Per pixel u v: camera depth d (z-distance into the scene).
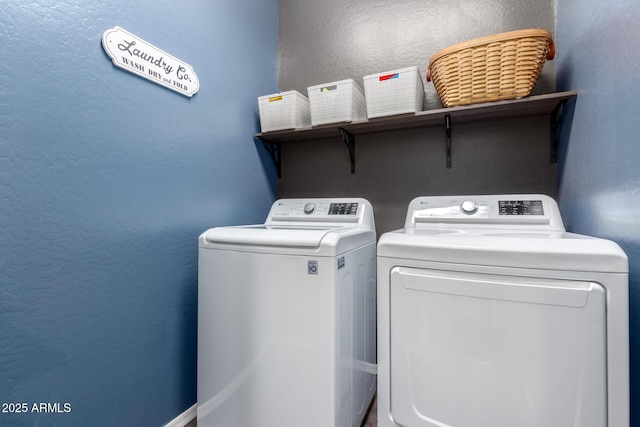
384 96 1.56
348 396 1.18
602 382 0.76
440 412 0.92
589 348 0.77
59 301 0.97
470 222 1.40
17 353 0.88
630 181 0.82
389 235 1.05
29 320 0.90
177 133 1.38
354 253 1.25
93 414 1.06
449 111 1.48
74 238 1.01
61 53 0.97
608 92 0.95
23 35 0.89
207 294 1.29
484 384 0.87
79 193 1.02
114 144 1.13
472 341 0.88
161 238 1.31
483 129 1.71
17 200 0.88
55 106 0.96
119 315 1.14
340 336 1.10
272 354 1.14
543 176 1.59
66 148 0.99
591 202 1.09
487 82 1.36
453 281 0.89
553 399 0.80
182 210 1.41
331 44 2.07
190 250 1.44
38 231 0.92
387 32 1.92
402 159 1.88
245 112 1.84
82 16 1.03
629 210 0.83
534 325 0.81
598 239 0.86
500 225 1.34
